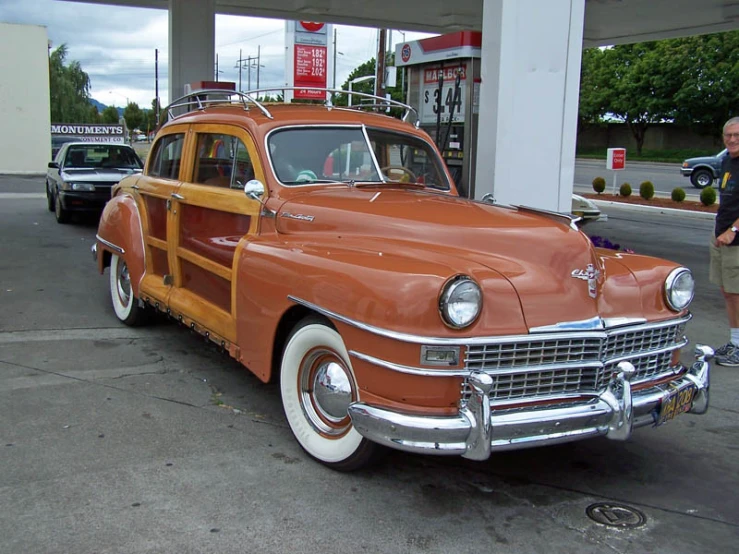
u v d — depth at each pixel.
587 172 34.88
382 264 3.28
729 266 5.78
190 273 5.05
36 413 4.36
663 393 3.58
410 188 4.78
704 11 14.10
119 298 6.51
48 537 3.02
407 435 3.05
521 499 3.53
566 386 3.32
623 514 3.42
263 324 3.92
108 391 4.78
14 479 3.51
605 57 48.88
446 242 3.52
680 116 44.47
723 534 3.27
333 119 4.78
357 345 3.25
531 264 3.38
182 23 13.16
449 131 9.46
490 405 3.08
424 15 15.67
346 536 3.11
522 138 6.61
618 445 4.27
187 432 4.15
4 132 30.14
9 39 29.61
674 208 18.80
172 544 3.00
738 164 5.69
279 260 3.81
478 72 9.68
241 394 4.80
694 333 6.90
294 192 4.29
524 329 3.18
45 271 8.84
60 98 52.06
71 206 12.72
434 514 3.34
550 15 6.52
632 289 3.64
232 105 5.27
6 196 19.16
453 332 3.06
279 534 3.10
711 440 4.38
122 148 14.26
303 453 3.90
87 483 3.49
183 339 6.05
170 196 5.19
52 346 5.75
